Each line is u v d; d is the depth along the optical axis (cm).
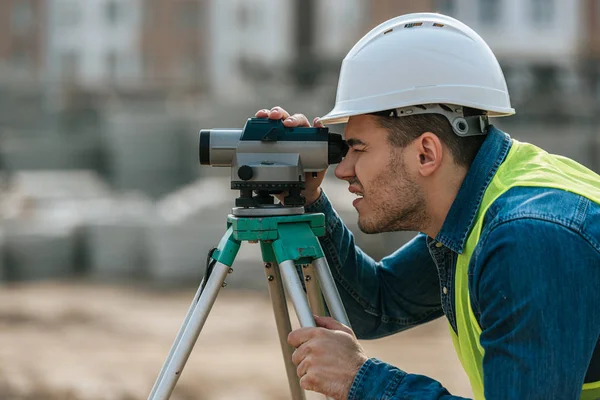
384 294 446
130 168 4016
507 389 312
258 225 371
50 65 7169
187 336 377
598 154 3512
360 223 371
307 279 390
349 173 371
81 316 1841
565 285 314
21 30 7244
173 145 4028
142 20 7175
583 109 3897
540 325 311
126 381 1173
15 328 1712
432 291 442
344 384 340
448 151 359
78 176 3728
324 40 6081
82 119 4881
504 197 341
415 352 1461
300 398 425
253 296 2109
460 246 354
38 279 2500
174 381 374
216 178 3950
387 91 359
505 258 321
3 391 1092
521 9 5781
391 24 375
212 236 2439
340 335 347
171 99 5528
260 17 6994
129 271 2559
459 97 356
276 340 1581
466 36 369
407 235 2309
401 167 360
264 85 4225
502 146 361
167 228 2433
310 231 378
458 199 356
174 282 2416
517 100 3884
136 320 1833
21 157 4266
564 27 5775
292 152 382
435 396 328
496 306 321
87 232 2603
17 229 2547
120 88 5456
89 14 7162
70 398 1078
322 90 4069
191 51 7131
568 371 310
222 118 3972
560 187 335
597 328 319
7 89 5050
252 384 1187
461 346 365
